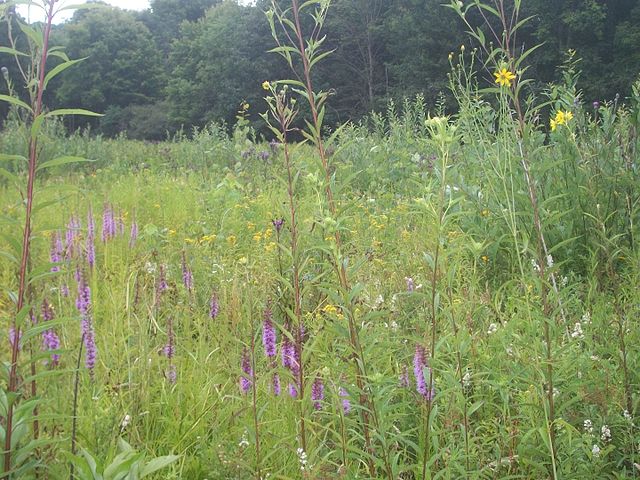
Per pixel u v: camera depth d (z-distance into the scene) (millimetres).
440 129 2346
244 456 2652
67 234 4777
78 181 10219
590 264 4410
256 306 3434
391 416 2338
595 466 2469
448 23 29922
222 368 3393
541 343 2590
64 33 63125
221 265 4922
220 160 12961
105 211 5641
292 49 2732
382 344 2594
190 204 8141
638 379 2910
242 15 45875
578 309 3717
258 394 3131
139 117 53031
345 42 38500
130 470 2074
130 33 63781
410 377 2848
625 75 23891
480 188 5574
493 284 4500
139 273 4676
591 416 2725
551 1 25703
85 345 2766
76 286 3830
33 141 2201
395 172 9055
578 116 5234
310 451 2598
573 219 4785
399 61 37281
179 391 3053
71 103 62000
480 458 2545
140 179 10664
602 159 5004
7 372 2158
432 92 30000
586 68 25000
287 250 2633
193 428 2836
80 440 2627
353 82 39344
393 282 4309
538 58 25453
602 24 24922
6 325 3043
